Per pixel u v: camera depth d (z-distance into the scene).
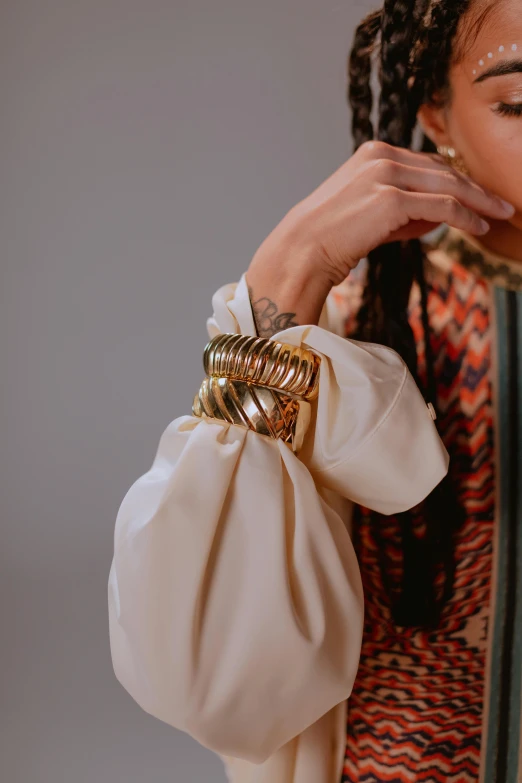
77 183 1.49
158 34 1.42
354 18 1.30
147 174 1.45
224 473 0.59
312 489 0.60
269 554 0.58
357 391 0.60
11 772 1.54
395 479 0.61
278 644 0.57
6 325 1.54
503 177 0.66
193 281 1.46
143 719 1.51
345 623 0.61
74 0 1.47
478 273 0.71
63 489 1.57
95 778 1.51
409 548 0.69
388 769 0.66
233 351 0.62
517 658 0.66
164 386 1.50
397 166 0.64
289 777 0.65
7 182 1.51
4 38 1.49
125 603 0.60
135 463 1.54
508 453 0.69
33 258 1.52
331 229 0.64
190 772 1.48
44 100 1.49
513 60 0.62
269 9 1.35
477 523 0.69
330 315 0.74
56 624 1.58
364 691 0.69
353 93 0.77
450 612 0.68
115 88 1.46
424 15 0.67
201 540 0.58
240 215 1.41
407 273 0.72
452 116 0.69
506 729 0.66
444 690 0.67
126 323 1.50
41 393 1.55
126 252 1.48
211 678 0.58
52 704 1.56
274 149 1.37
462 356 0.71
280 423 0.62
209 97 1.40
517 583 0.67
